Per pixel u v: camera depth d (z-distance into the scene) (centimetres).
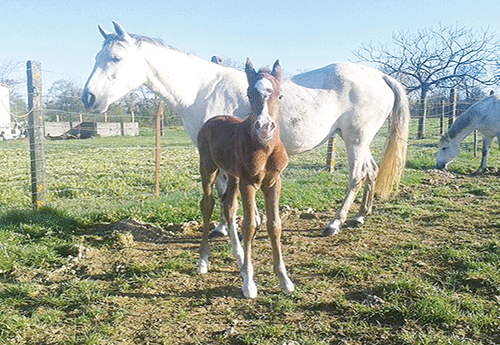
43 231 559
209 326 323
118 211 653
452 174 1059
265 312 343
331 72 559
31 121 642
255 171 337
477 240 507
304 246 509
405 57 2964
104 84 513
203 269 429
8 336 307
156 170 788
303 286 387
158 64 532
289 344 289
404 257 457
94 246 523
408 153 1420
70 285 396
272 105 319
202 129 423
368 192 604
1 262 452
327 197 763
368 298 357
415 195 778
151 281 407
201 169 425
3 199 795
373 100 559
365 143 570
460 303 338
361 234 549
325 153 1566
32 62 637
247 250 365
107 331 313
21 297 376
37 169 646
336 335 305
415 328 308
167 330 317
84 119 3712
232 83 545
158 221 623
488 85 2798
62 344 299
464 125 1050
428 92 3080
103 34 546
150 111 3716
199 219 633
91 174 1128
